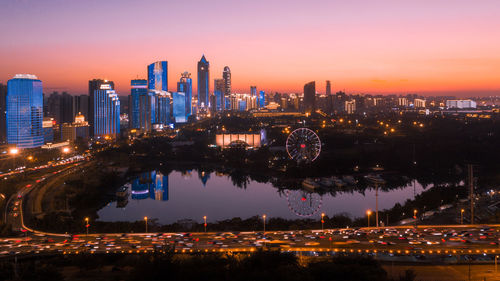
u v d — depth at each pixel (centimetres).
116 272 18350
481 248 19900
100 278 17512
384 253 19725
